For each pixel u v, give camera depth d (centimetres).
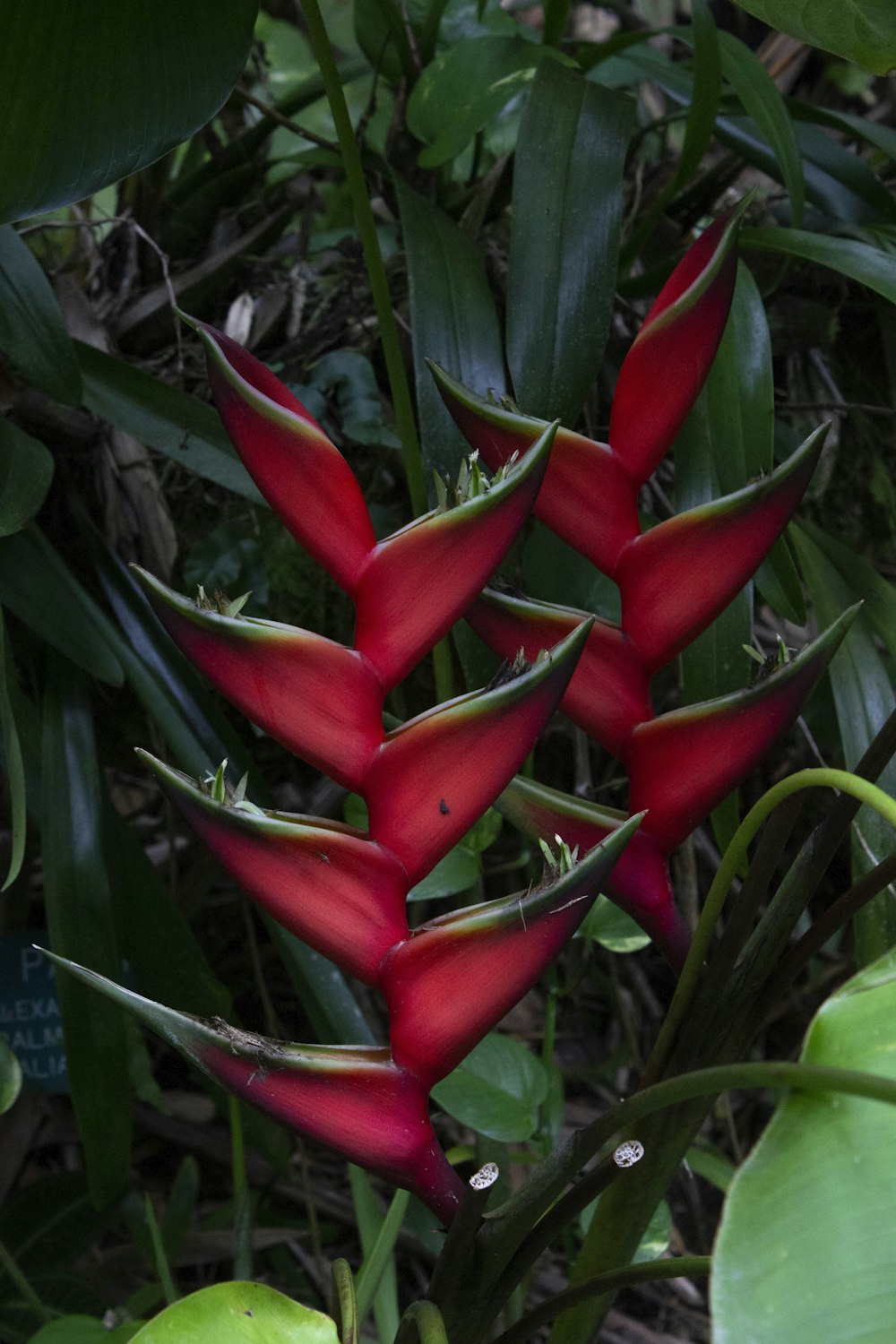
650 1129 114
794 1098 94
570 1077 220
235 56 109
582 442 104
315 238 194
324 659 97
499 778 97
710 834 193
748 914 107
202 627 96
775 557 128
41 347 136
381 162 176
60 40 103
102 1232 189
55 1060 175
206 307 181
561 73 138
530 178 132
